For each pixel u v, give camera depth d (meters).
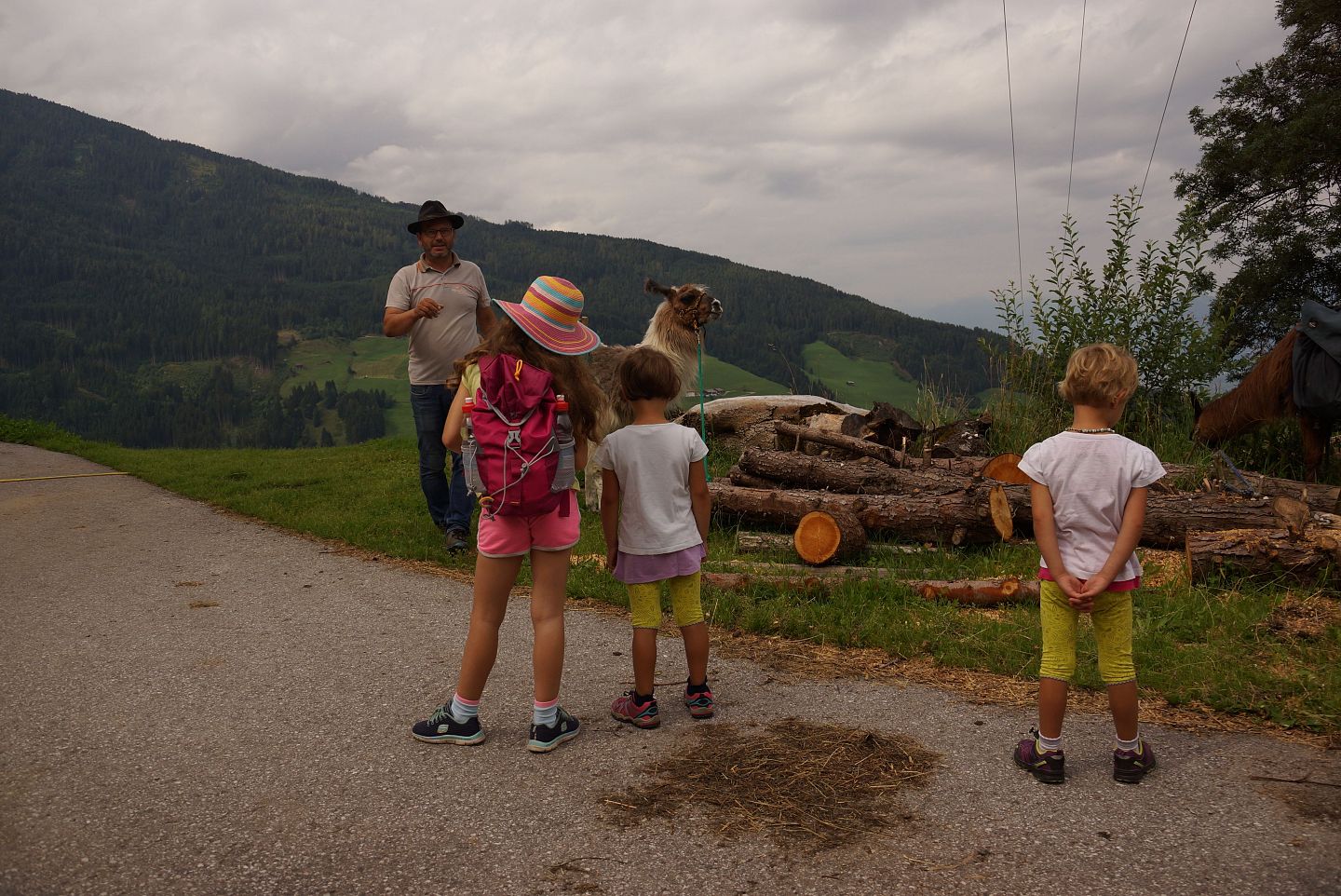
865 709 3.76
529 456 3.17
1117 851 2.57
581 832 2.75
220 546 7.60
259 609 5.55
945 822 2.77
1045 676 3.05
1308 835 2.65
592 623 5.12
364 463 13.06
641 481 3.59
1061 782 3.03
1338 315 7.03
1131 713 3.00
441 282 7.09
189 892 2.42
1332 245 24.27
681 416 10.84
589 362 8.71
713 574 5.61
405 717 3.75
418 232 7.05
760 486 7.74
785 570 5.75
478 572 3.43
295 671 4.38
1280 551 5.13
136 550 7.48
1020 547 6.36
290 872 2.53
